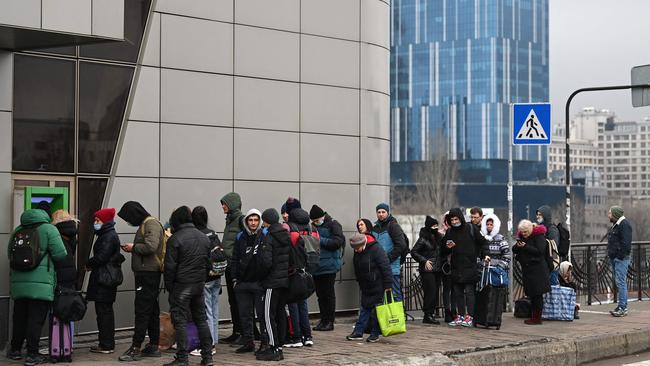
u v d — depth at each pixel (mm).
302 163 14656
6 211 11305
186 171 13234
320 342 11953
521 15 175000
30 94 11836
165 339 11102
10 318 11039
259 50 14180
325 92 15031
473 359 11055
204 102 13484
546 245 14156
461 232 13445
